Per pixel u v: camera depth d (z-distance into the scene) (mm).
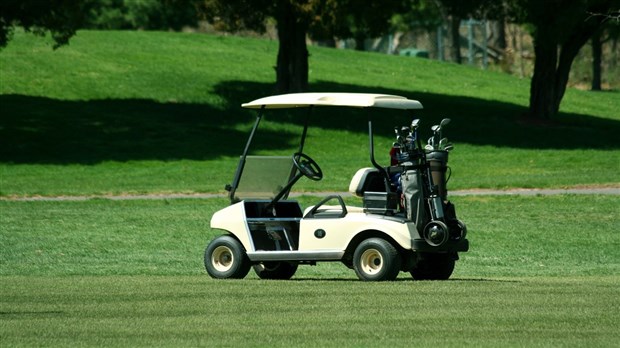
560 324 30141
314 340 27656
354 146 140625
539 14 138625
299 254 43312
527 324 30141
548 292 37656
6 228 72000
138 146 134875
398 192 43125
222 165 122875
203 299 35875
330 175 113625
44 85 165875
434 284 40531
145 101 160500
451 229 42938
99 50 194000
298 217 46219
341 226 42656
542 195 92062
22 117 145875
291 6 141250
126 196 98125
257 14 148000
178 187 105062
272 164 45938
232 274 44531
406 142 43031
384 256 41688
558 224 75312
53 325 30250
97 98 161250
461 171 116312
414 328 29484
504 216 80375
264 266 46812
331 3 132875
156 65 184625
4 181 110188
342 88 180000
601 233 70375
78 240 65500
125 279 44375
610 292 37688
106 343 27328
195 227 73250
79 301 35531
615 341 27375
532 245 64188
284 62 151875
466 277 47531
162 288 39438
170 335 28531
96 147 133500
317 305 34156
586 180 103312
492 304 34250
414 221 42219
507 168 117812
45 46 191375
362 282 41406
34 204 90125
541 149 138875
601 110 193875
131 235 68438
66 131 140250
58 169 119625
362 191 43375
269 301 35250
